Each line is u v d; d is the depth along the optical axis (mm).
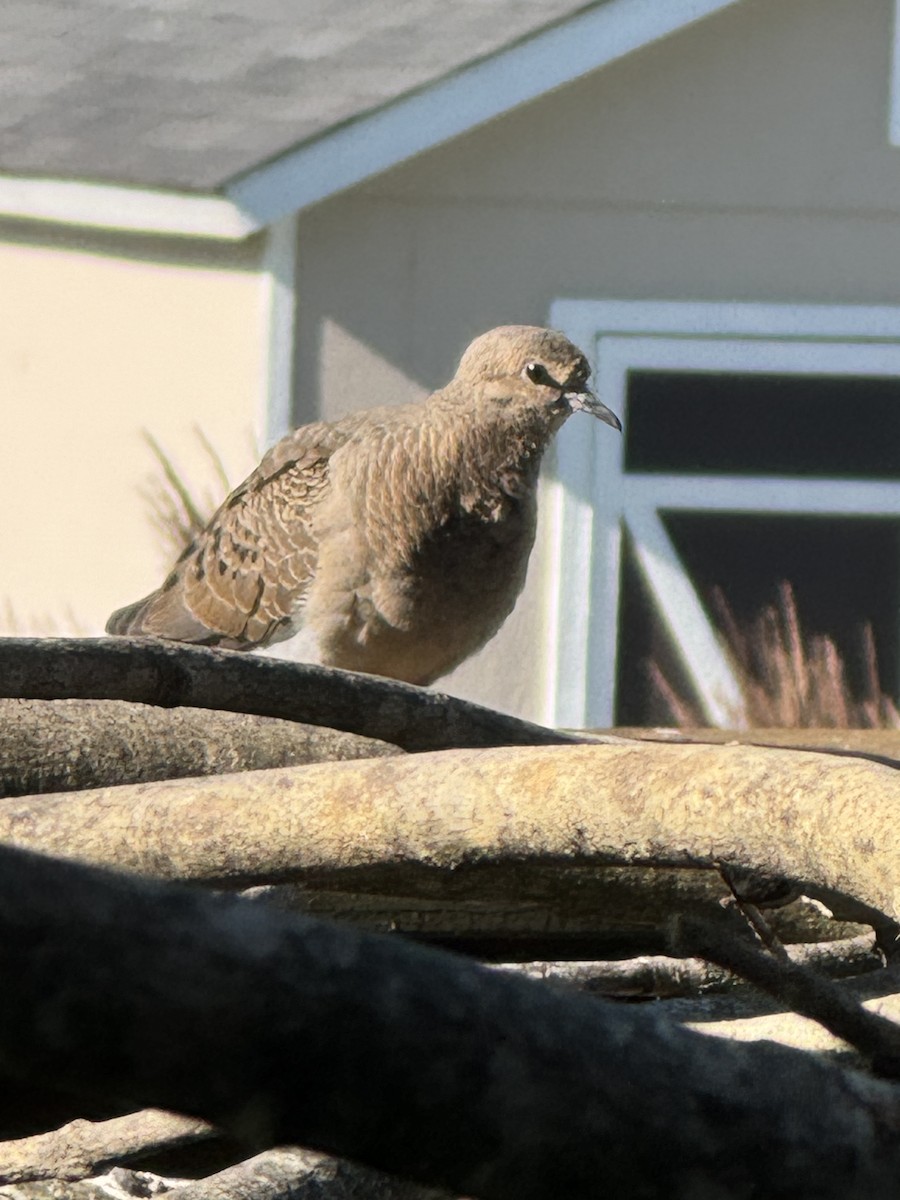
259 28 19297
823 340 18656
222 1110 1919
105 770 5230
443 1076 1971
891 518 18891
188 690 5309
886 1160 2146
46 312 18875
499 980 2047
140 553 18828
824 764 3713
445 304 18438
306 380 18438
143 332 18656
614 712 18812
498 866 4125
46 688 5172
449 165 18297
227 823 4277
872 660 18484
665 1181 2066
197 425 18672
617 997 4465
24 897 1840
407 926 4984
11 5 20078
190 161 17844
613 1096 2041
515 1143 2006
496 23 18266
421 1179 2012
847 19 18328
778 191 18516
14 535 19031
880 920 4344
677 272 18594
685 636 18875
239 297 18438
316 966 1937
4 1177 3672
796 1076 2154
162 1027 1872
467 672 18703
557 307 18500
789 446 18828
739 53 18359
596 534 18734
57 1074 1865
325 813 4180
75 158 17875
